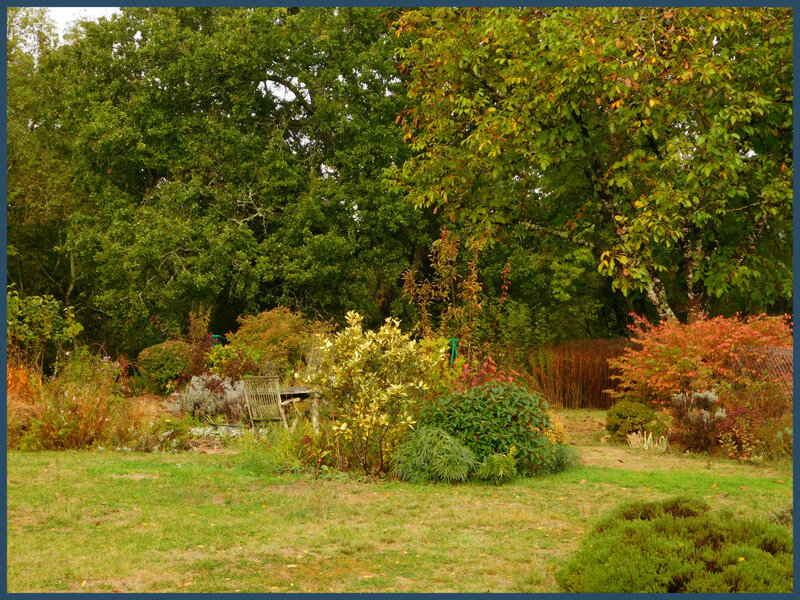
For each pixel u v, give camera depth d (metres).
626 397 13.95
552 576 5.28
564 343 19.19
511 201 16.48
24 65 28.66
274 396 12.31
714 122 12.70
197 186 22.08
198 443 11.22
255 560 5.70
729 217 14.67
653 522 4.73
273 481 8.61
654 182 13.16
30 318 14.67
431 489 8.37
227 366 15.05
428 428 9.31
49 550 5.78
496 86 14.47
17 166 26.84
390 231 23.59
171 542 6.10
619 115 12.98
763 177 14.22
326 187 22.56
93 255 23.47
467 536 6.42
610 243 15.12
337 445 9.34
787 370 11.70
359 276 23.28
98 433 10.89
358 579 5.26
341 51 23.75
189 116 23.44
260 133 24.08
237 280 22.12
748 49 13.58
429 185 16.05
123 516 6.88
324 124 23.27
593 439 12.80
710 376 12.34
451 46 14.19
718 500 7.77
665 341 13.34
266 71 23.64
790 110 13.82
